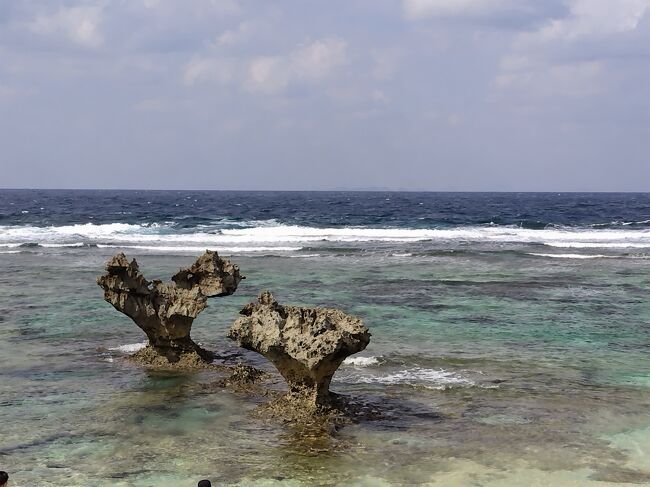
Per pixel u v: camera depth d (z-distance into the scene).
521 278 30.42
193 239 47.12
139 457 10.94
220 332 20.00
